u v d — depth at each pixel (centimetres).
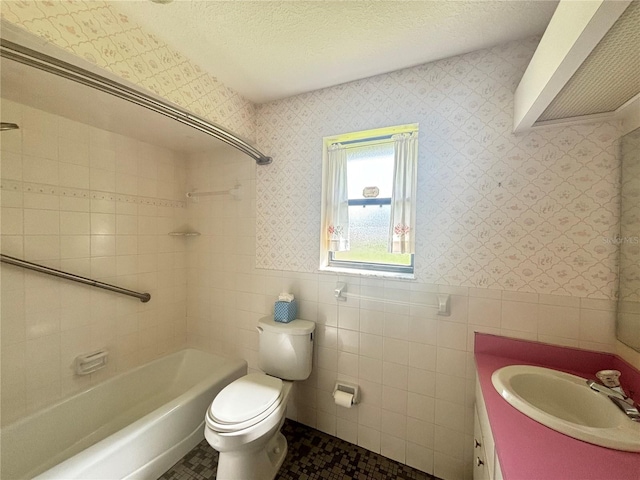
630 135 101
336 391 159
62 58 98
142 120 157
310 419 176
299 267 180
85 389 157
